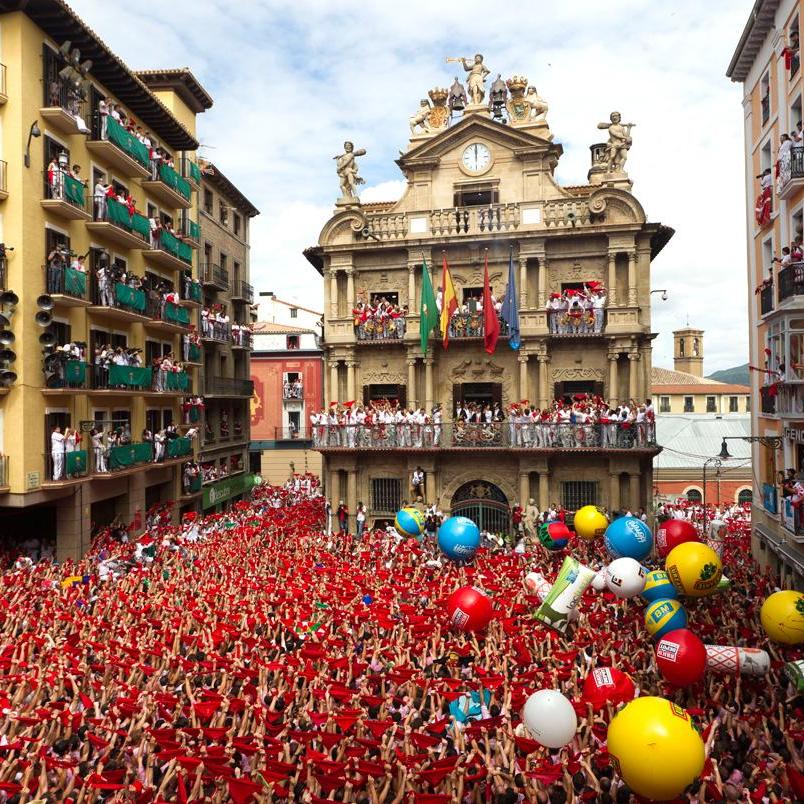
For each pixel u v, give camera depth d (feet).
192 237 120.98
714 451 181.27
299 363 184.44
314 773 30.89
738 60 90.12
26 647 46.16
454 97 108.68
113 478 93.50
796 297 66.59
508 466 106.01
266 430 184.96
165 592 61.11
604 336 101.30
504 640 49.42
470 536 70.64
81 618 53.01
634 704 29.37
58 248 80.48
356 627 51.29
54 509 95.20
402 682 40.81
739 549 88.74
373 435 106.22
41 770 30.58
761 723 36.35
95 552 84.64
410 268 107.86
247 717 35.76
